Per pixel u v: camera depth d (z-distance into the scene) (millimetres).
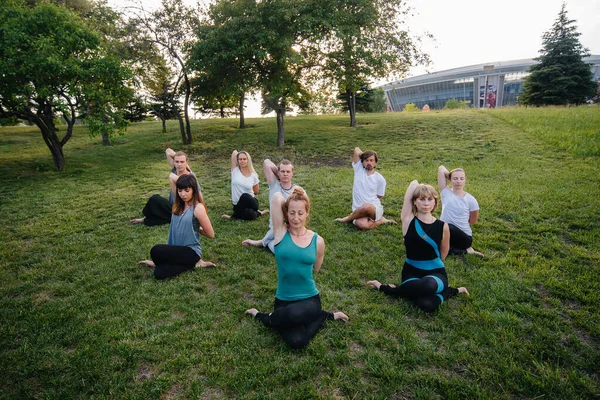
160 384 2559
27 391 2523
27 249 5367
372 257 4711
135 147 16844
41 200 8328
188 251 4371
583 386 2518
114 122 12273
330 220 6309
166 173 11492
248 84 15352
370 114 27812
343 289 3928
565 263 4359
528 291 3799
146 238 5660
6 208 7668
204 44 13578
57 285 4188
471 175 9023
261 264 4602
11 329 3266
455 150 12328
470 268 4367
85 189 9359
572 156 10102
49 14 10258
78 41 10641
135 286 4047
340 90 19391
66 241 5664
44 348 2994
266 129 20688
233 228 6039
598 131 12430
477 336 3041
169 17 15344
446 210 4871
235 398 2447
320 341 3014
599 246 4809
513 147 11898
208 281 4188
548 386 2500
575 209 6203
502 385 2525
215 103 19734
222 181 10094
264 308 3551
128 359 2836
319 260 3316
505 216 6172
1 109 10898
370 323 3285
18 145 17609
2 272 4594
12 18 9844
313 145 15375
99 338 3105
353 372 2654
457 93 96000
